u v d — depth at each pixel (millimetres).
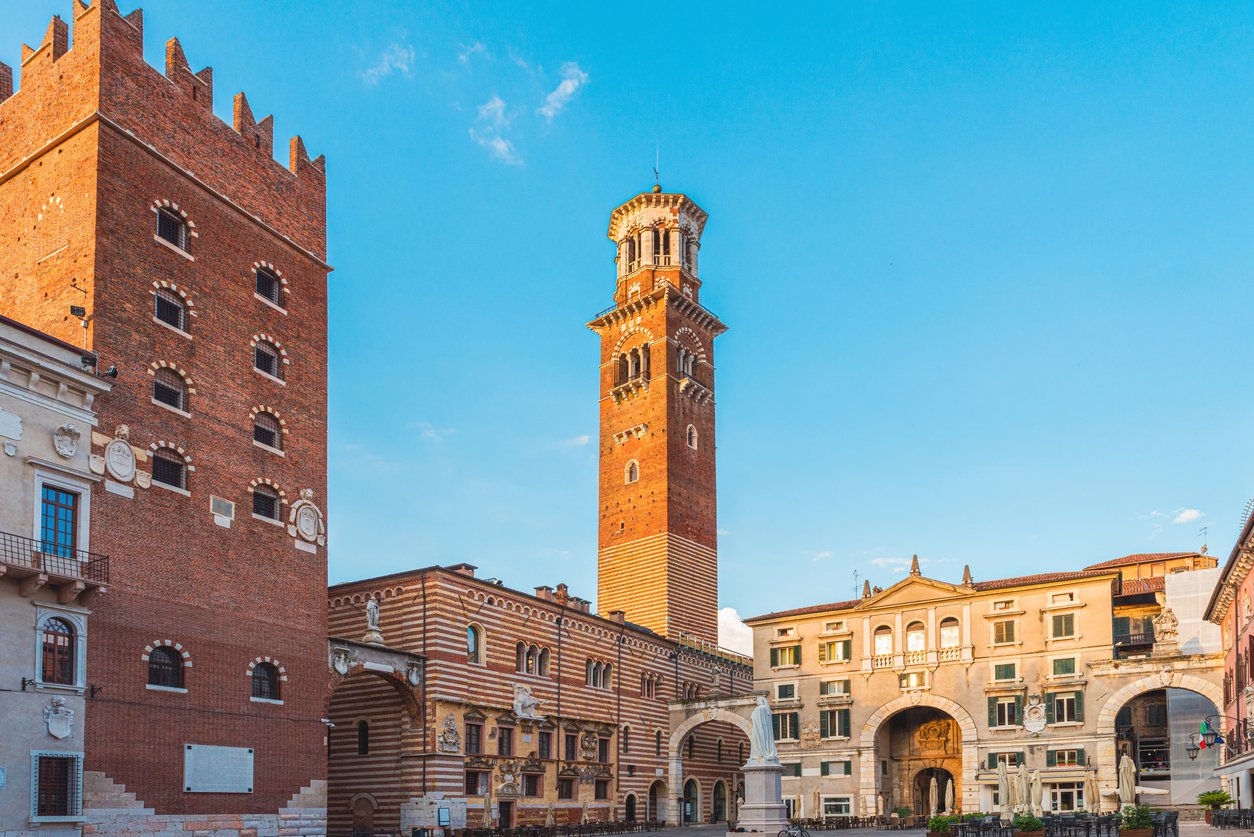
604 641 84438
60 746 41438
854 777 88125
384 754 66125
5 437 41281
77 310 46156
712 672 98812
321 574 56562
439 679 66000
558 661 78500
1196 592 84250
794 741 91250
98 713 43312
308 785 53188
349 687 68312
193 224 52219
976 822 49844
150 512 47094
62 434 43562
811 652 92438
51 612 41906
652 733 88938
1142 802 78438
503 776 70438
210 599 49406
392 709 66312
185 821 46312
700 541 107250
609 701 83812
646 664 89812
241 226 55250
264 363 55812
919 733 90875
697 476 108688
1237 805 65875
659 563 102375
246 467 52875
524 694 73688
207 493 50281
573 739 78938
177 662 47625
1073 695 80688
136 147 49875
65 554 43062
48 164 49531
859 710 89125
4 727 39469
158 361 48938
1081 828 54500
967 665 85312
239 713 49938
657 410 106812
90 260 46750
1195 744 76250
